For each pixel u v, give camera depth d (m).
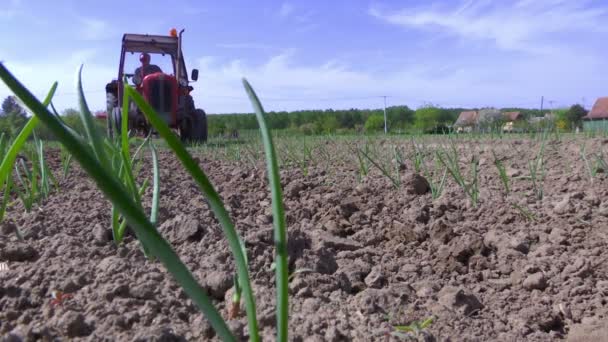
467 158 4.79
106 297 1.42
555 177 3.71
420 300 1.79
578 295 1.92
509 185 3.57
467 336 1.55
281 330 1.03
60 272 1.55
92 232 2.03
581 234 2.49
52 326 1.26
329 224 2.63
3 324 1.27
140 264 1.70
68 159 3.36
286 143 6.65
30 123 1.61
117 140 2.55
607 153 4.46
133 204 0.92
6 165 1.62
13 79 0.84
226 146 6.95
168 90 9.85
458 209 3.02
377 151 5.50
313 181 3.78
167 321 1.36
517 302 1.89
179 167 4.64
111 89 10.66
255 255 1.92
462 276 2.09
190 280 0.99
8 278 1.49
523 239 2.43
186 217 2.12
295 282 1.70
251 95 1.05
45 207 2.43
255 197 3.31
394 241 2.48
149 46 10.62
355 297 1.69
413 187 3.36
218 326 0.99
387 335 1.43
